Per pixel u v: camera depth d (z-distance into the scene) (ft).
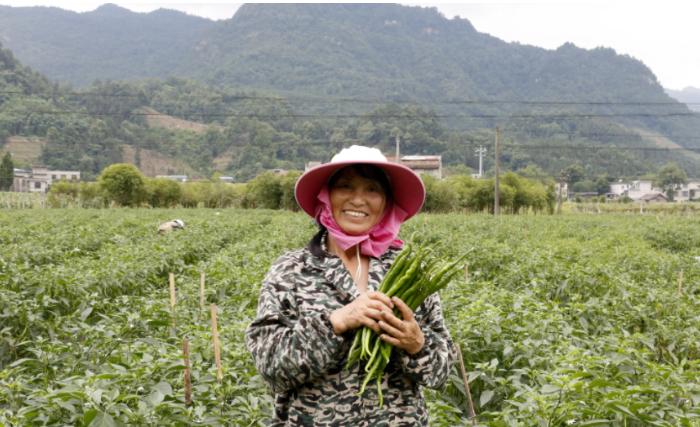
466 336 26.48
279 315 11.87
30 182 355.77
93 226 98.78
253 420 18.78
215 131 470.39
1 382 19.86
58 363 23.63
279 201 229.66
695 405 19.65
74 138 413.80
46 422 16.60
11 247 58.65
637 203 322.55
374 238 12.86
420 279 11.79
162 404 16.88
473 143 452.76
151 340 24.17
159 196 232.32
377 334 11.46
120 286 42.55
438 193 205.77
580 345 28.12
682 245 100.37
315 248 12.54
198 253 70.59
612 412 18.13
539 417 17.47
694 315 35.12
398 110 448.65
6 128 419.33
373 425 11.66
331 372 11.74
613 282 42.06
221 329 27.48
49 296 34.42
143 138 461.37
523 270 48.88
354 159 12.38
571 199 404.16
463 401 24.63
